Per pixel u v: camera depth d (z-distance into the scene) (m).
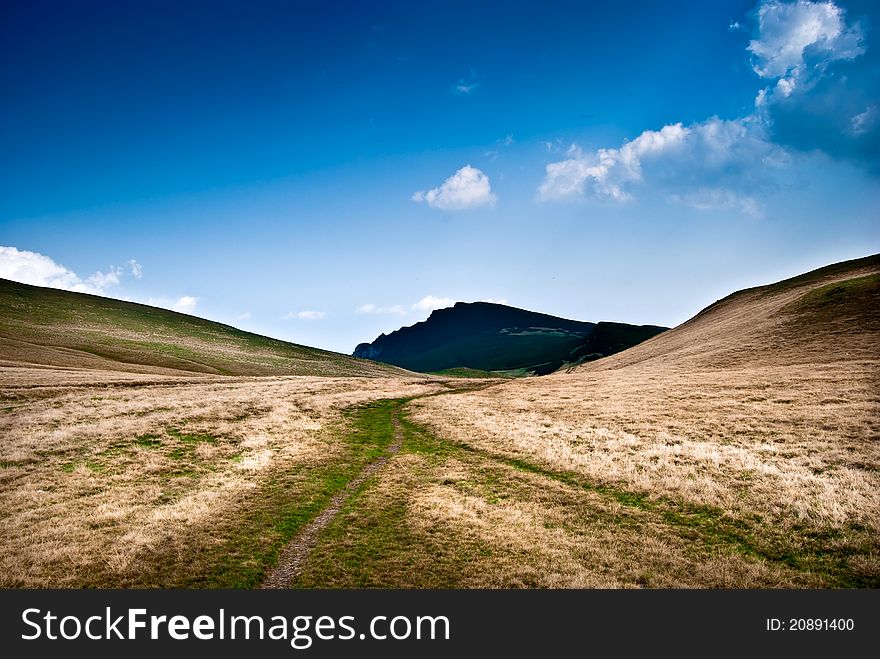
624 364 83.69
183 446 29.27
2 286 128.88
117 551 16.44
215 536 17.77
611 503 21.08
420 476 25.36
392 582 14.98
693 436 29.39
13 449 27.14
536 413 40.28
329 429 36.25
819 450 24.89
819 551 16.53
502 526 18.80
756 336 64.38
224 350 125.06
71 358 76.75
